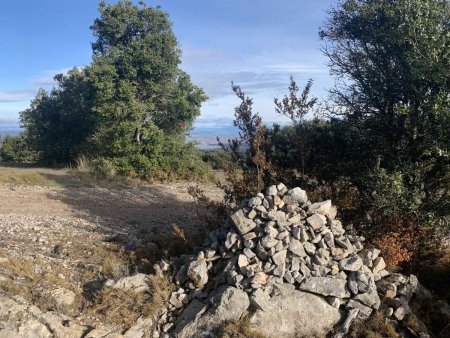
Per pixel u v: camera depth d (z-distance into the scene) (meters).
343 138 3.94
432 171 3.47
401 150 3.57
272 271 2.71
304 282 2.68
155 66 8.58
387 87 3.61
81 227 4.18
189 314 2.69
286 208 2.92
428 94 3.32
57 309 2.65
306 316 2.60
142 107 8.38
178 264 3.05
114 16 9.09
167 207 5.53
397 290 2.81
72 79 11.20
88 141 9.88
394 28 3.48
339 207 3.43
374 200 3.41
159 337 2.62
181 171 8.11
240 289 2.65
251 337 2.48
